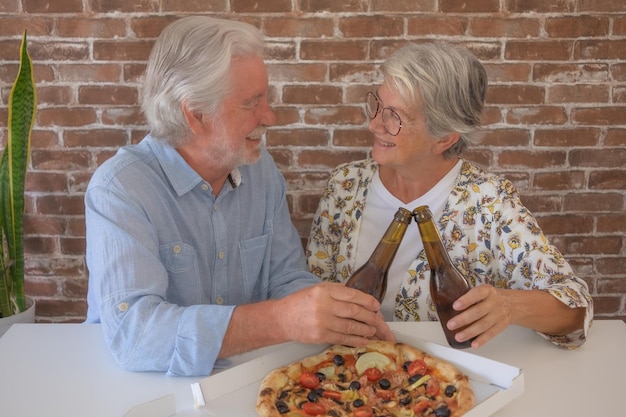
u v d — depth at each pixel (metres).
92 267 1.40
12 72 2.29
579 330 1.39
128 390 1.22
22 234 2.24
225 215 1.60
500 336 1.43
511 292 1.39
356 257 1.79
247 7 2.24
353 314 1.23
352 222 1.80
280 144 2.36
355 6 2.24
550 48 2.29
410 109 1.59
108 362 1.32
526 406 1.17
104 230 1.38
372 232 1.79
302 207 2.41
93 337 1.43
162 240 1.48
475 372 1.21
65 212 2.41
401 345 1.28
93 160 2.37
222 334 1.24
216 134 1.46
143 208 1.44
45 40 2.27
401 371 1.23
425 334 1.44
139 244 1.37
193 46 1.41
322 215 1.86
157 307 1.29
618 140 2.37
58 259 2.46
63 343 1.40
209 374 1.27
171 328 1.26
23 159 2.16
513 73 2.31
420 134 1.62
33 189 2.39
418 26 2.26
